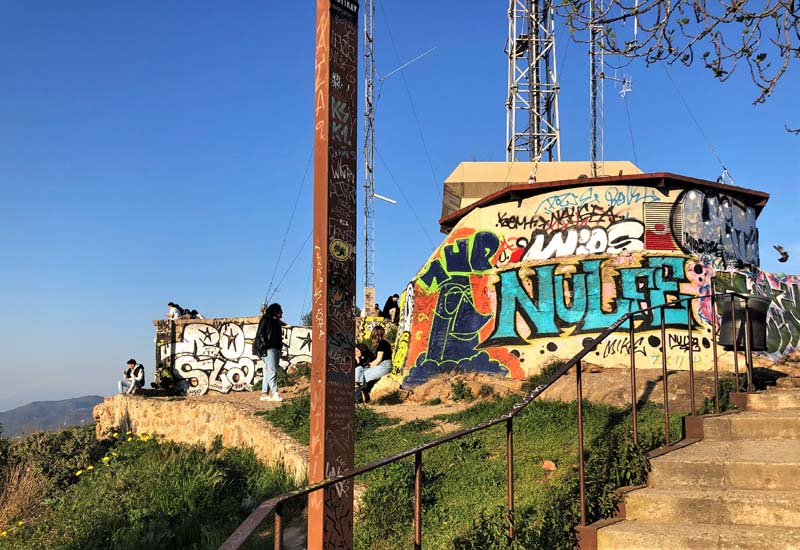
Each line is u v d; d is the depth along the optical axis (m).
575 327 12.66
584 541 5.11
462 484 7.21
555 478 6.59
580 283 12.87
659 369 11.04
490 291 13.66
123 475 12.20
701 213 13.05
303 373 20.62
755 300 8.49
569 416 8.93
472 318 13.74
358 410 11.60
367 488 7.48
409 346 14.44
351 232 5.49
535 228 13.55
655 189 12.98
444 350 13.78
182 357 22.97
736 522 5.11
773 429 6.32
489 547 5.19
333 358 5.26
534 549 5.00
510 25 27.22
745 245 13.77
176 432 16.50
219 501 10.54
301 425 11.67
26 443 17.12
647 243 12.76
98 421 22.22
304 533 8.02
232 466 11.77
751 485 5.44
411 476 7.53
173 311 23.84
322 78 5.45
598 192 13.16
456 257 14.32
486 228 14.12
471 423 9.86
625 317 6.21
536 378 11.80
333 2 5.48
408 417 11.16
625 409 8.97
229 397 17.09
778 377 10.31
